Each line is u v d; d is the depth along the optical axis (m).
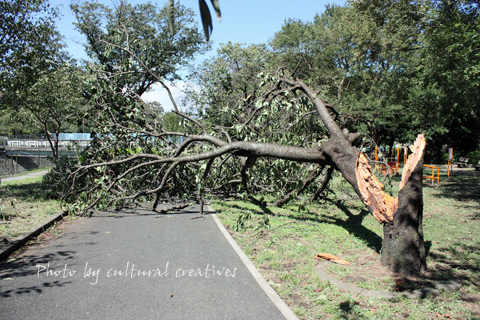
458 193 12.90
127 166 9.80
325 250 5.65
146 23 23.97
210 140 7.91
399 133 30.83
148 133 9.17
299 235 6.61
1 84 11.02
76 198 9.02
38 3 11.07
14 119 16.72
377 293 3.94
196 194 11.79
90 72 9.62
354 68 22.03
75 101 14.25
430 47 11.85
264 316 3.43
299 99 8.43
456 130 32.44
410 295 3.88
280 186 9.62
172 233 6.75
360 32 17.66
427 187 14.95
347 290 4.07
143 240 6.24
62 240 6.23
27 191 11.57
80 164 9.45
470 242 6.19
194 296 3.90
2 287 4.13
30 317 3.38
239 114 10.27
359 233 6.74
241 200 10.73
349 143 5.71
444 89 12.88
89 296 3.89
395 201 4.76
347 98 18.88
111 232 6.84
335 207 9.68
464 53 10.30
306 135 9.57
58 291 4.03
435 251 5.62
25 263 5.00
